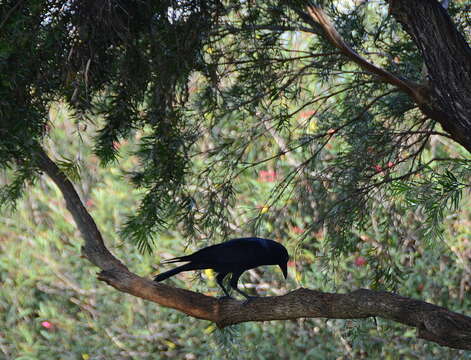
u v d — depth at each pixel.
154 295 7.62
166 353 15.72
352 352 14.20
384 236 9.33
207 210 8.35
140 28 6.27
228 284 9.19
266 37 7.71
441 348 14.23
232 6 6.56
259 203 14.79
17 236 19.02
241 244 8.34
